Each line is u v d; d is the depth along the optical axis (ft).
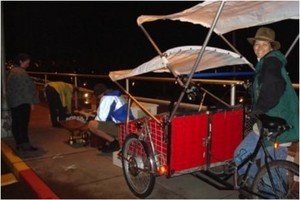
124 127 16.01
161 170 12.63
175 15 11.51
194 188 14.85
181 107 21.98
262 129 11.18
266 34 11.25
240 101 14.90
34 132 25.72
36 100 20.97
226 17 13.51
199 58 11.62
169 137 12.54
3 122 24.64
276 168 10.87
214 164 13.70
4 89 24.68
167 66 12.05
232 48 15.66
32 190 15.85
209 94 15.43
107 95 19.38
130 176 14.84
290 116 11.02
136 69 13.24
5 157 20.45
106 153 20.24
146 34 12.54
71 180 16.34
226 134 13.89
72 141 22.34
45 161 19.07
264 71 10.69
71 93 27.84
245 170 12.23
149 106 21.70
